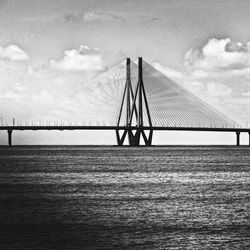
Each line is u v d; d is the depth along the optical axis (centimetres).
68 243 4322
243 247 4259
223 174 10669
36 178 9506
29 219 5209
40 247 4203
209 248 4225
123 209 5838
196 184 8575
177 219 5278
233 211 5762
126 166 13012
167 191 7525
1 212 5594
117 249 4172
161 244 4328
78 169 11888
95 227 4884
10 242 4341
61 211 5672
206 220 5238
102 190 7588
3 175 10150
